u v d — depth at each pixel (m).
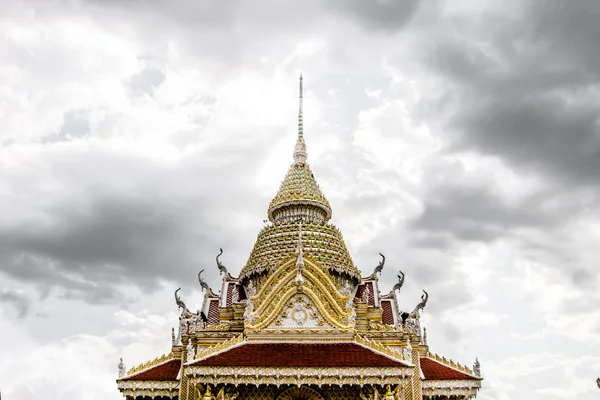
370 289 60.12
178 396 45.09
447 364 49.19
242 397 41.72
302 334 43.88
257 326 43.94
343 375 39.03
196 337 47.22
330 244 54.88
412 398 45.81
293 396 42.06
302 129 70.31
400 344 46.66
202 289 60.16
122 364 46.50
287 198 61.19
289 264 46.72
